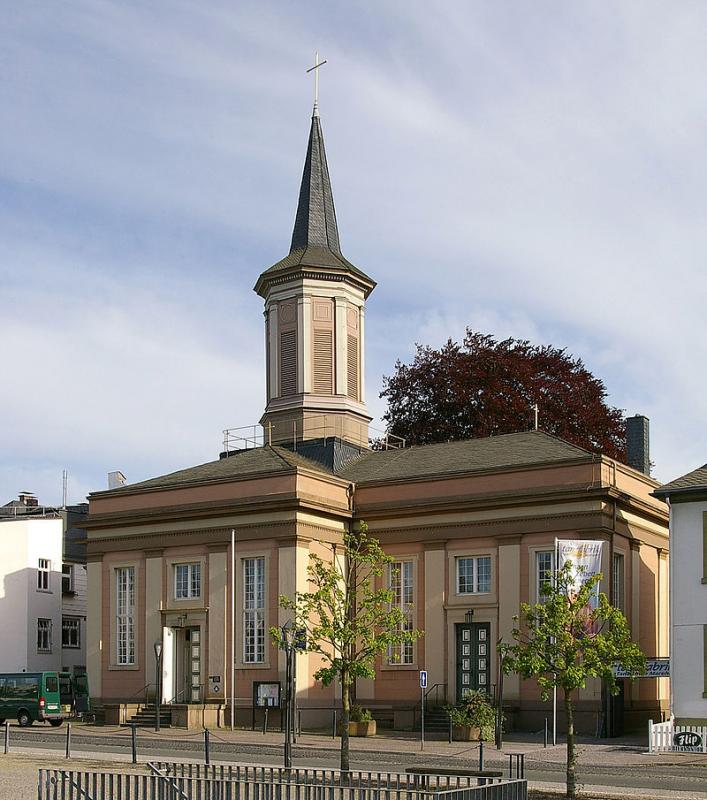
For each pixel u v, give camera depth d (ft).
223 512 156.97
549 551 145.28
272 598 151.94
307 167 188.55
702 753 118.42
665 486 136.67
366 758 112.06
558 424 205.05
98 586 167.53
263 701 148.66
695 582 133.39
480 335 220.02
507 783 69.67
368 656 105.09
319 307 178.70
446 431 209.26
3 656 207.82
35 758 108.37
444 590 151.43
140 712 154.61
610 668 87.20
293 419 176.24
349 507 160.04
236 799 70.28
